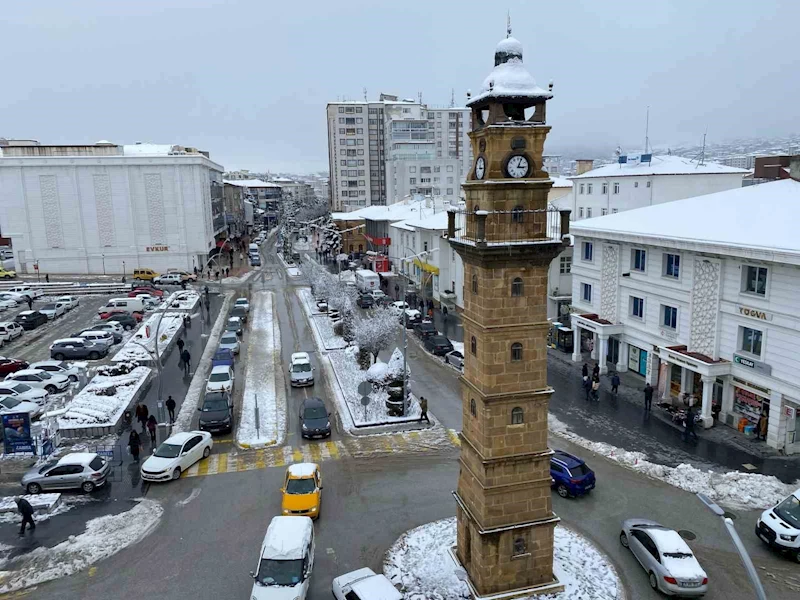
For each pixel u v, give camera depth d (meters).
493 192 17.58
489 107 17.52
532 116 17.73
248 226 182.38
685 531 23.28
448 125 177.38
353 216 119.88
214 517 25.09
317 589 20.20
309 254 125.94
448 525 23.81
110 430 34.28
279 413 36.78
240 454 31.31
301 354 46.50
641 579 20.41
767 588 19.84
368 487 27.48
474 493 19.66
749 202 35.28
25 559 22.27
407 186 144.25
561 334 48.88
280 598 18.58
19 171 90.62
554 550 21.77
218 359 46.12
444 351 49.06
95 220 93.81
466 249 18.50
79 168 92.19
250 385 42.22
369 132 170.00
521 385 18.59
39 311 62.97
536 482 19.17
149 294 74.31
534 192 17.91
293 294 80.56
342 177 170.38
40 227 92.44
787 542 21.25
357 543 22.95
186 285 87.06
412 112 170.88
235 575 21.22
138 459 30.89
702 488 26.36
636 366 41.78
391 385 38.84
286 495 24.94
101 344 50.88
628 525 22.19
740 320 31.34
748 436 31.53
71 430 33.75
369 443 32.47
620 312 41.94
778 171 53.88
